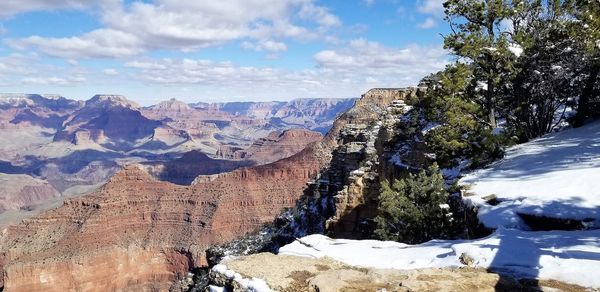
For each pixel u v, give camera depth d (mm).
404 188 23594
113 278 128625
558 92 30016
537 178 18406
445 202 21844
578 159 20078
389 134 38938
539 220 14766
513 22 30844
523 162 22000
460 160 27812
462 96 30141
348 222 38875
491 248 12320
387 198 23062
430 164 30641
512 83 30266
